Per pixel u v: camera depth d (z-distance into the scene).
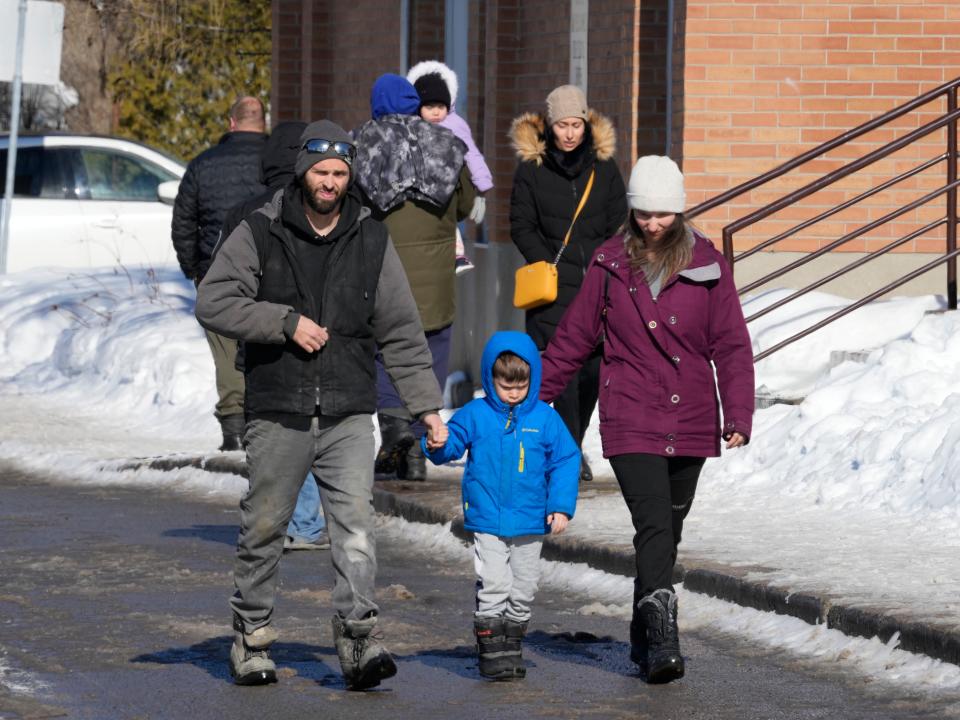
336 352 17.11
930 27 36.53
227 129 86.50
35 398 43.59
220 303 16.89
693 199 36.38
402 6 48.66
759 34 36.22
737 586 20.53
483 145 43.25
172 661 18.69
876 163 36.78
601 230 28.00
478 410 17.94
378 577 23.72
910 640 17.98
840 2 36.31
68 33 83.06
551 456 17.94
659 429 17.77
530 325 28.08
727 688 17.45
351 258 17.20
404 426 28.91
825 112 36.50
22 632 20.09
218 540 26.56
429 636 20.11
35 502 30.33
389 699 17.12
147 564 24.48
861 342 33.66
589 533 23.88
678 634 19.30
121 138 57.41
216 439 37.66
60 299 49.19
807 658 18.58
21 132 57.66
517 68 41.94
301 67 57.75
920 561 21.41
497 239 41.38
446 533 26.08
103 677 17.97
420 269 29.00
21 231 55.72
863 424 27.56
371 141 28.67
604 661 18.78
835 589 19.69
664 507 17.72
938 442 25.64
